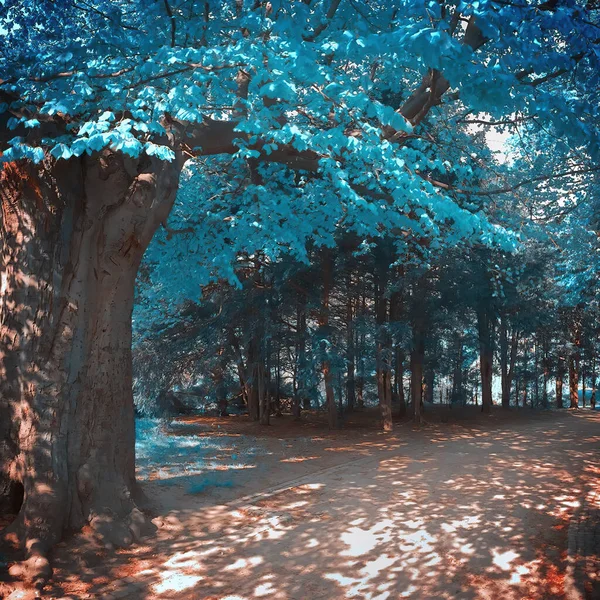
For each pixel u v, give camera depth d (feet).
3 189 30.04
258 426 91.25
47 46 28.96
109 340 31.60
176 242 48.21
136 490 33.68
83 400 30.50
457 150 45.85
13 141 22.79
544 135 48.73
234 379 108.27
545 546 30.07
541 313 103.55
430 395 147.33
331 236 49.88
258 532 32.42
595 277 72.95
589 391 206.69
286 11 21.77
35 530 27.43
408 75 42.96
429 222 37.99
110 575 25.96
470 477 48.73
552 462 56.85
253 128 27.73
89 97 26.45
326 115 35.88
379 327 83.30
